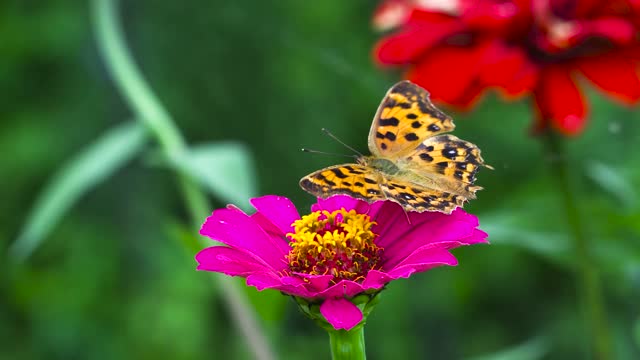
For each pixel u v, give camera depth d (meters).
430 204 0.58
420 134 0.60
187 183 0.69
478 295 1.55
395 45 0.69
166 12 1.71
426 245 0.57
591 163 0.71
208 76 1.71
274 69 1.73
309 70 1.70
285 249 0.60
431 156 0.60
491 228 0.70
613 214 0.69
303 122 1.70
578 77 0.70
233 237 0.59
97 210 1.73
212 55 1.73
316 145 1.69
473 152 0.60
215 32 1.73
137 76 0.70
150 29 1.69
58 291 1.70
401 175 0.59
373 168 0.59
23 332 1.70
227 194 0.67
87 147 1.68
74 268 1.71
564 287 1.57
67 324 1.67
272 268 0.58
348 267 0.60
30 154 1.70
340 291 0.57
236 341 1.64
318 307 0.58
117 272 1.71
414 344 1.27
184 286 1.65
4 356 1.68
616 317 1.04
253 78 1.72
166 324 1.64
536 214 0.70
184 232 0.67
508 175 1.43
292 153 1.70
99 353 1.65
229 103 1.71
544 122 0.68
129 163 1.64
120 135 0.69
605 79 0.67
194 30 1.72
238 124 1.71
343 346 0.58
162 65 1.70
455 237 0.58
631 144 1.17
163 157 0.69
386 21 0.71
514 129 1.45
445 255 0.57
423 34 0.69
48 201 0.67
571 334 1.52
